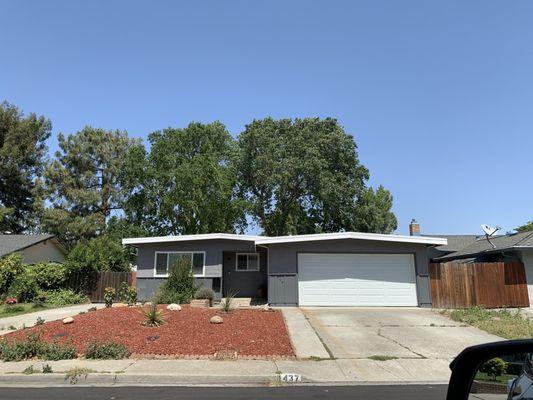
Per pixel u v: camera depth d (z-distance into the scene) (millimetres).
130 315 14297
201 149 38375
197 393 8188
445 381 9117
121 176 40062
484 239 29344
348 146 40094
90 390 8469
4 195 46312
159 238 23125
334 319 16109
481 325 14906
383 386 8742
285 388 8602
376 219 41094
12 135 45406
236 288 25391
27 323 16250
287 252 20906
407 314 17625
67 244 42500
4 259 24344
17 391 8398
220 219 37250
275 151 39219
